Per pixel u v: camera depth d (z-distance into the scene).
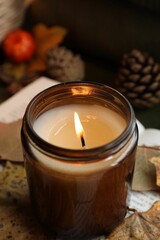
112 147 0.25
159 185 0.31
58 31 0.52
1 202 0.31
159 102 0.46
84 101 0.30
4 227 0.30
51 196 0.27
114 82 0.50
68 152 0.24
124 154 0.26
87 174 0.25
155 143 0.35
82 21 0.51
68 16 0.52
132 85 0.44
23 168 0.33
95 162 0.25
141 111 0.46
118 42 0.50
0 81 0.49
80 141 0.28
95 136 0.29
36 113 0.28
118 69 0.51
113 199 0.28
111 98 0.28
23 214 0.31
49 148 0.24
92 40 0.52
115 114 0.29
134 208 0.31
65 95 0.30
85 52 0.54
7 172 0.33
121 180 0.27
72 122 0.30
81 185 0.26
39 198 0.28
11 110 0.39
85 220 0.28
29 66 0.51
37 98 0.27
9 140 0.34
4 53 0.51
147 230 0.30
